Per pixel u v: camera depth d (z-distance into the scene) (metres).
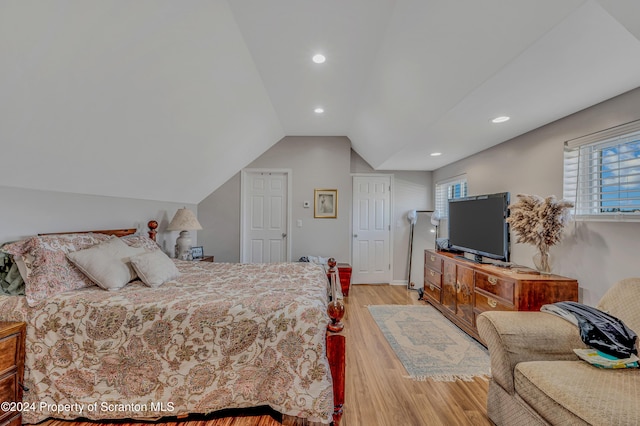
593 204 2.14
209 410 1.60
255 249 4.79
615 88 1.78
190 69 2.03
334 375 1.58
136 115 2.06
